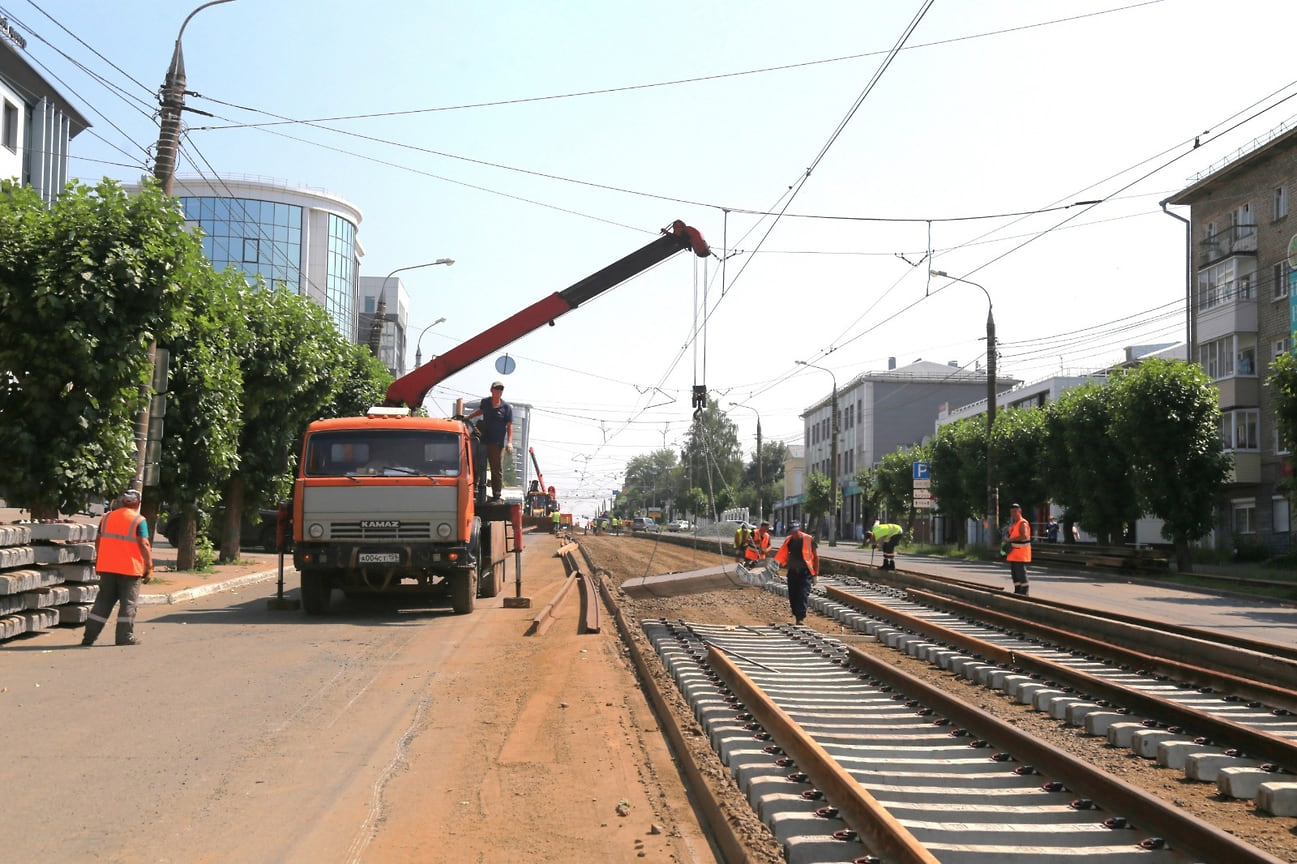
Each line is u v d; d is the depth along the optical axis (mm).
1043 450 39844
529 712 8469
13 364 13758
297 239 67750
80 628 13703
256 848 5137
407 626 14625
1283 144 36375
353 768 6688
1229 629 17000
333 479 15352
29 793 5996
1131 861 4941
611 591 21766
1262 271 37656
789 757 6773
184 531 22266
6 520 17547
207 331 19141
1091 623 15320
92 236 14164
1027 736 6906
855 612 17625
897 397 79375
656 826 5496
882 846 4836
